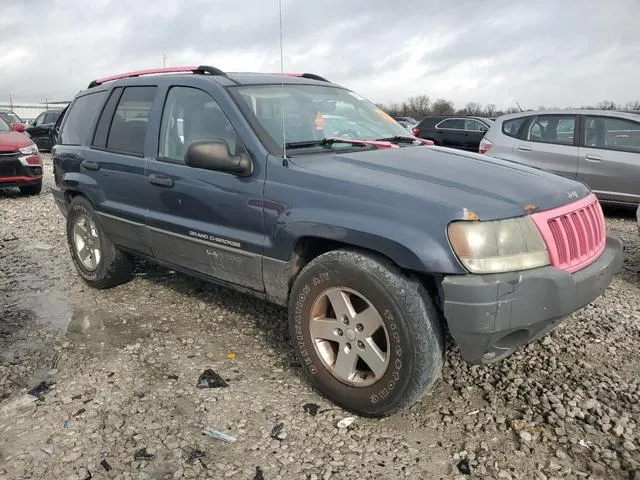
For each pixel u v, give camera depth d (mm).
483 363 2701
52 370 3439
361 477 2488
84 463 2570
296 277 3197
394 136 4031
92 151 4586
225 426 2855
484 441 2736
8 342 3848
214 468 2539
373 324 2764
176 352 3684
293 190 3055
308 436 2773
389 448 2686
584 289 2768
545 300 2598
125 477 2477
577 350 3693
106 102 4605
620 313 4352
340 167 3102
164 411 2984
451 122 16547
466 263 2504
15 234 7219
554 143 8672
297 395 3148
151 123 4035
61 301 4668
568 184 3193
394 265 2713
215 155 3242
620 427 2807
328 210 2883
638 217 5617
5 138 10148
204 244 3582
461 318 2518
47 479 2465
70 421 2893
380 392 2766
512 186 2902
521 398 3107
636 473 2490
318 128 3668
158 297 4699
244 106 3482
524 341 2775
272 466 2555
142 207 4066
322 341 3043
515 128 9148
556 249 2721
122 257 4711
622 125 8180
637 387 3227
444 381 3289
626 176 8055
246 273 3391
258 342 3834
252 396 3137
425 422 2895
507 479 2479
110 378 3330
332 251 2926
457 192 2740
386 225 2658
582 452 2654
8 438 2750
